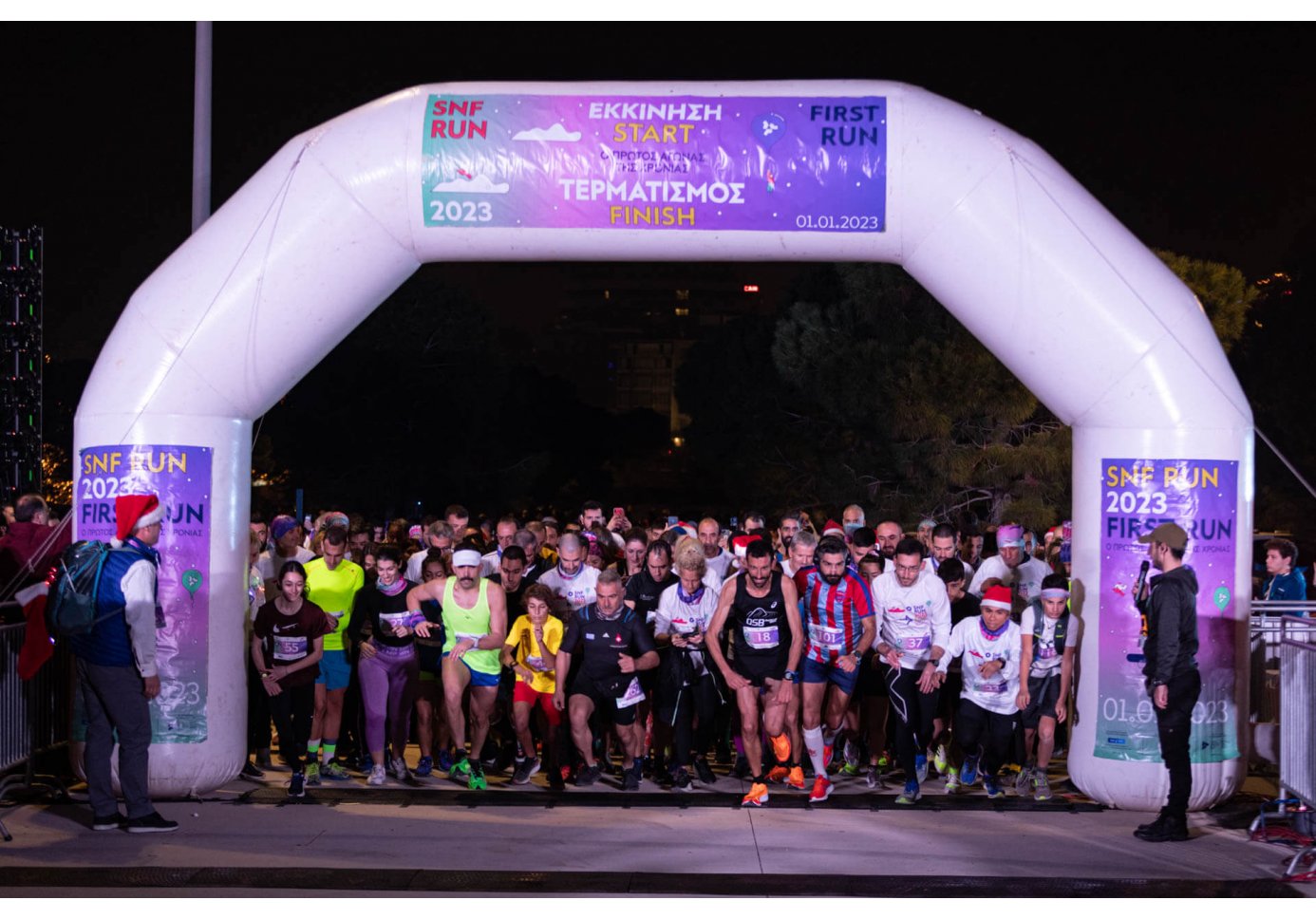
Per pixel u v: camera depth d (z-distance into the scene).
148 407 7.45
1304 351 32.44
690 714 8.10
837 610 7.60
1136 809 7.43
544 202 7.48
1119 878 6.07
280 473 38.94
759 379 30.48
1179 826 6.75
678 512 60.25
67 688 8.38
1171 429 7.31
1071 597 7.70
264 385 7.65
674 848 6.61
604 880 6.03
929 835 6.89
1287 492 33.06
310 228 7.48
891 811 7.46
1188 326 7.36
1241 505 7.41
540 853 6.51
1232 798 7.71
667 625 7.95
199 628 7.50
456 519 10.07
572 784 8.22
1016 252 7.35
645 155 7.45
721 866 6.28
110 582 6.76
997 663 7.59
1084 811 7.45
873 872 6.18
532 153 7.46
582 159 7.45
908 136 7.40
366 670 8.03
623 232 7.55
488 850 6.56
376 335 39.56
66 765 8.43
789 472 29.44
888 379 23.25
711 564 9.31
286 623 7.70
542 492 45.31
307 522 13.06
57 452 41.44
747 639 7.68
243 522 7.77
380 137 7.53
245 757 7.95
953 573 8.31
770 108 7.48
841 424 27.67
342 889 5.85
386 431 37.00
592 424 47.12
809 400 27.81
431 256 7.75
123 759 6.84
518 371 44.47
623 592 7.82
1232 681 7.41
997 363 22.92
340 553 8.20
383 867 6.22
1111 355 7.32
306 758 8.04
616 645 7.81
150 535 6.95
